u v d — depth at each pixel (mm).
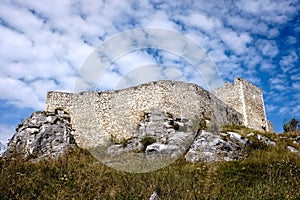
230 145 15219
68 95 21594
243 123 26484
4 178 8281
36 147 18141
